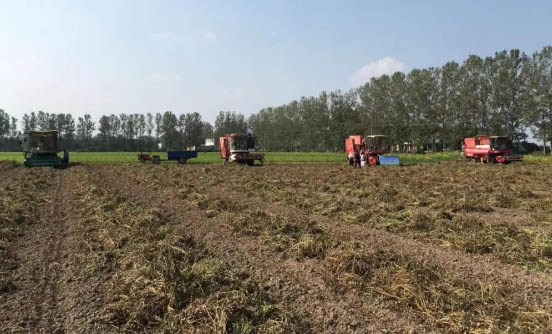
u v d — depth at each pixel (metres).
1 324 5.30
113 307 5.78
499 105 72.06
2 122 136.25
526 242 8.74
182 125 147.50
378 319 5.44
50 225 11.06
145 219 11.03
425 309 5.54
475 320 5.18
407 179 22.73
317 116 112.62
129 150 140.00
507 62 70.94
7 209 12.10
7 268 7.42
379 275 6.70
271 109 143.38
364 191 17.38
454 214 11.65
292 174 28.39
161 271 6.70
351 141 40.72
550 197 15.77
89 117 144.00
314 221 11.02
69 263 7.76
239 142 39.88
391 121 89.88
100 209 12.73
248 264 7.78
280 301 6.02
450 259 7.96
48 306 5.89
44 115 136.62
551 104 61.97
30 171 29.22
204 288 6.21
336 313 5.62
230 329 5.06
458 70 78.94
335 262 7.39
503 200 14.41
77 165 40.22
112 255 8.23
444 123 82.06
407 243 9.17
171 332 5.12
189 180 24.45
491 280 6.75
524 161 44.47
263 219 11.25
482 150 41.22
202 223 11.47
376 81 93.81
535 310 5.58
